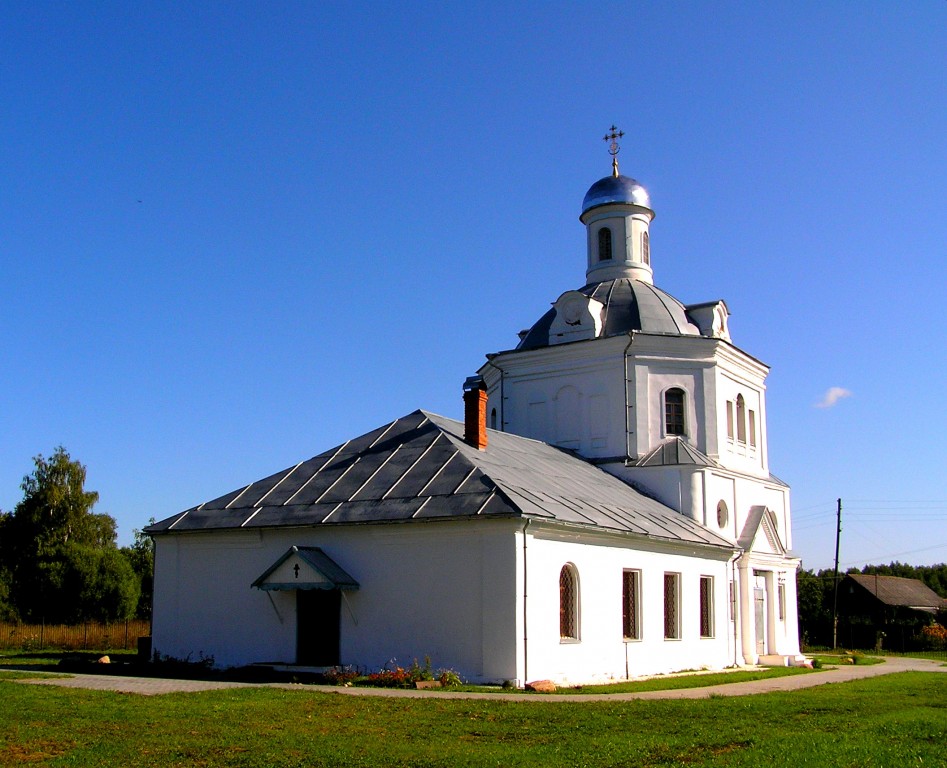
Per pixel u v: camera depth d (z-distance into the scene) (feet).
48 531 245.45
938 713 61.05
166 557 95.04
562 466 108.47
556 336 129.70
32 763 43.09
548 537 81.15
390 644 81.56
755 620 123.24
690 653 102.37
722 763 42.60
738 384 133.90
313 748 45.96
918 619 208.85
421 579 81.35
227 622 90.53
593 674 85.05
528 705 61.16
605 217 141.49
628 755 44.70
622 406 122.72
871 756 44.06
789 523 144.15
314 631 86.58
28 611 209.77
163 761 43.65
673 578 102.22
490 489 81.92
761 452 138.41
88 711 55.47
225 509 94.32
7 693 63.00
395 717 55.21
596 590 87.04
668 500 117.39
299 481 95.25
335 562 85.51
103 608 211.82
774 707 63.36
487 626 77.51
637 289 133.08
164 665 88.53
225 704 58.90
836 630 195.42
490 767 42.06
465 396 98.89
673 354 125.08
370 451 96.58
